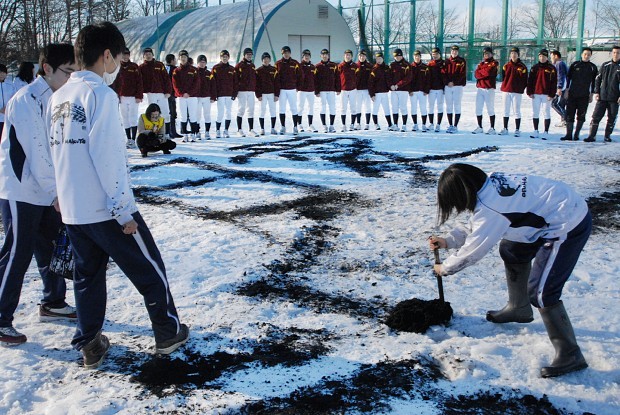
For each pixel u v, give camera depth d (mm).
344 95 14773
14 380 3344
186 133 13570
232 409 3090
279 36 31766
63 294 4195
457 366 3479
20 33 32750
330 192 8305
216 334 3965
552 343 3461
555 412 3100
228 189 8555
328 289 4816
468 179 3348
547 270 3381
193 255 5602
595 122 12547
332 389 3287
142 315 4273
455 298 4543
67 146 3268
